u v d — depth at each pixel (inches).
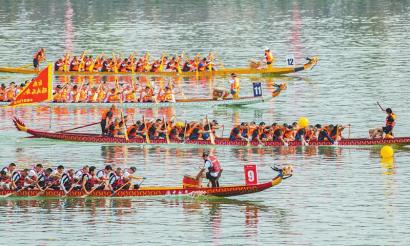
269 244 6658.5
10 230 6865.2
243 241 6712.6
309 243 6678.2
